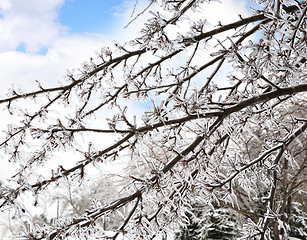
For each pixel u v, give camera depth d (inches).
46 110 121.3
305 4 103.7
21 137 109.5
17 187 75.4
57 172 84.7
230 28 123.1
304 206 508.4
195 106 88.4
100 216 88.1
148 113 88.3
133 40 132.3
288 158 117.1
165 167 93.1
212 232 412.8
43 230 80.1
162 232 113.0
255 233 125.0
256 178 126.0
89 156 86.6
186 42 120.8
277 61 95.4
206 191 104.8
